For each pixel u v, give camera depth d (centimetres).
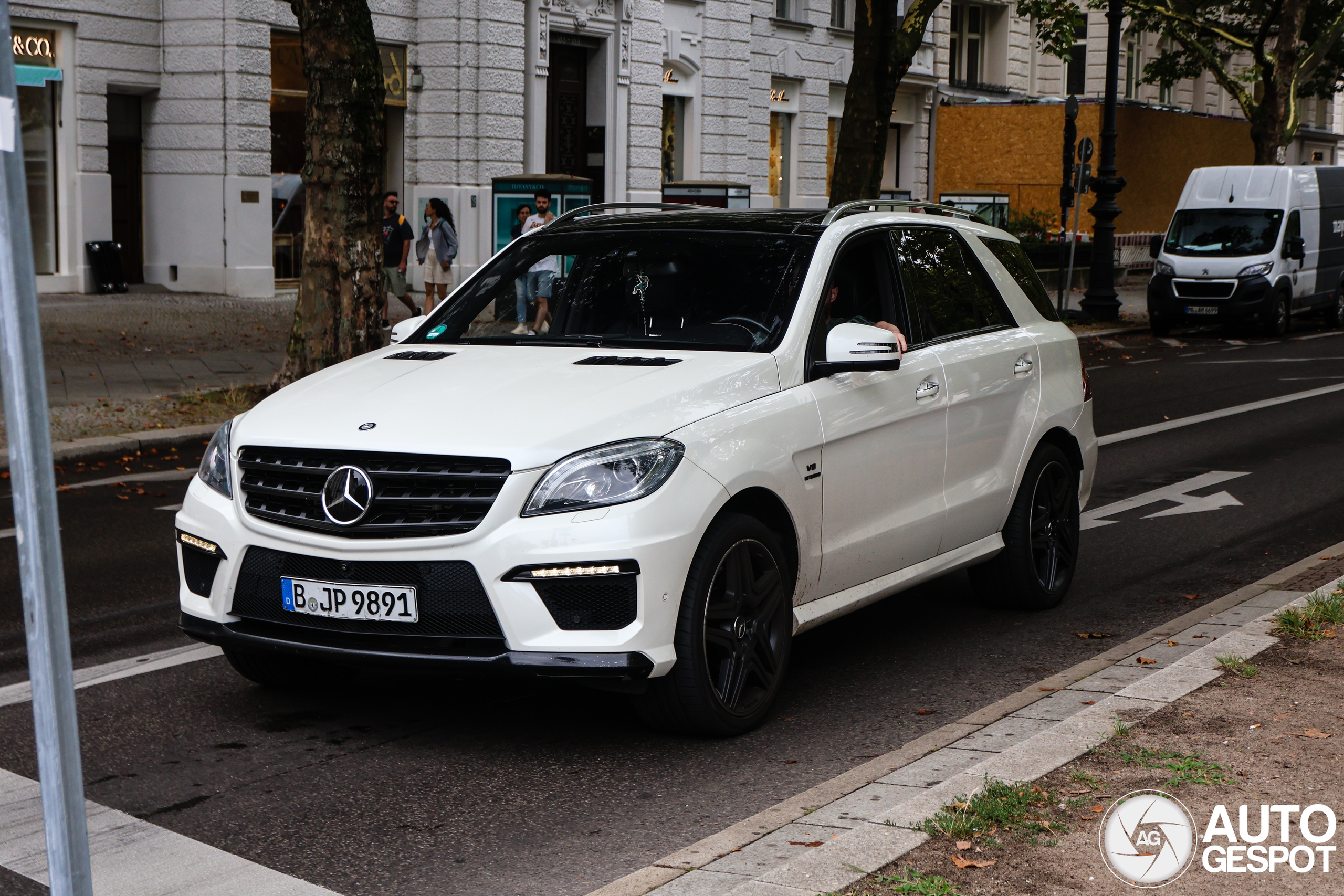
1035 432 670
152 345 1817
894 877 343
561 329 576
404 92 2670
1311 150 6128
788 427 509
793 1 3562
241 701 545
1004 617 691
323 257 1405
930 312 622
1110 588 752
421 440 461
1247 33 3362
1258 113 3238
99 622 664
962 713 539
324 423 483
